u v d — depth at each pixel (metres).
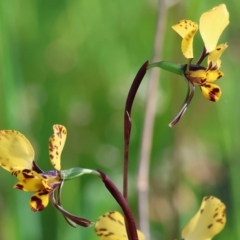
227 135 0.63
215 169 0.61
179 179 0.59
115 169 0.64
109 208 0.58
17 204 0.57
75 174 0.42
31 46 0.75
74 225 0.42
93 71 0.73
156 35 0.57
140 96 0.68
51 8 0.79
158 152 0.62
